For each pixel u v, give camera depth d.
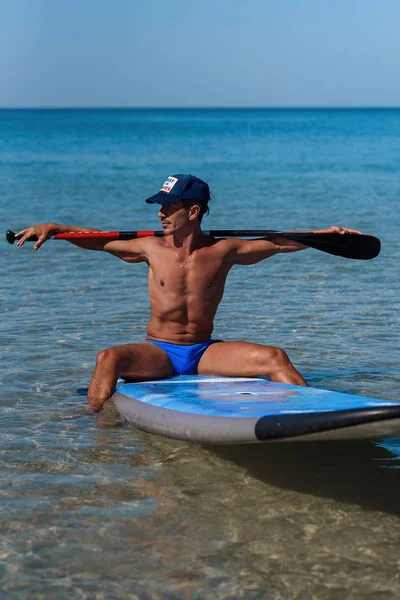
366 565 3.66
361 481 4.58
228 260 6.09
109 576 3.55
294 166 35.97
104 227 15.40
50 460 4.83
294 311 8.60
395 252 12.38
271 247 6.09
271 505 4.27
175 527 4.00
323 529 4.00
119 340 7.45
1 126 119.00
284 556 3.73
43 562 3.66
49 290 9.61
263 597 3.41
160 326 6.03
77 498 4.31
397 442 5.20
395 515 4.16
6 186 24.75
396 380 6.39
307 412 4.20
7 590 3.44
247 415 4.48
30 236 5.97
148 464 4.80
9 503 4.23
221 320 8.21
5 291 9.52
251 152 48.59
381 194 22.47
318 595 3.43
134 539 3.87
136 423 5.26
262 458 4.91
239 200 20.69
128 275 10.59
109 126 118.56
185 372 6.00
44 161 39.72
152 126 118.75
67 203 19.77
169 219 5.87
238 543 3.85
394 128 105.56
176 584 3.50
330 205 19.47
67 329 7.81
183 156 44.56
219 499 4.32
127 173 31.62
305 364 6.81
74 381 6.33
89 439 5.19
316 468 4.76
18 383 6.26
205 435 4.66
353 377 6.46
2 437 5.19
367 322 8.14
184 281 5.93
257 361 5.77
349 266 11.18
